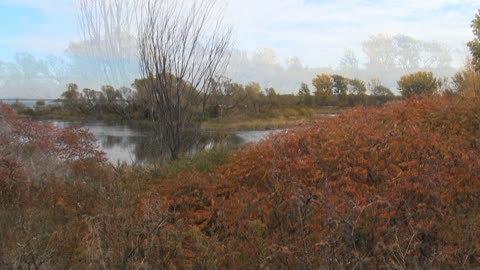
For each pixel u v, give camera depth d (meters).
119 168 8.59
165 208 5.14
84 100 34.56
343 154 6.61
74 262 3.86
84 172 7.79
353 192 5.33
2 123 10.07
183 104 10.35
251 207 5.26
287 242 4.12
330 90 47.84
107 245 3.66
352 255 3.55
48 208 5.62
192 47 10.30
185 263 3.86
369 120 8.68
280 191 5.58
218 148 9.64
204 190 6.54
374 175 6.01
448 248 3.74
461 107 8.42
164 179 7.89
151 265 3.56
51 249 3.89
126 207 5.12
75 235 4.36
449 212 4.48
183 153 10.03
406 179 5.21
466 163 5.63
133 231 3.80
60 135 10.03
